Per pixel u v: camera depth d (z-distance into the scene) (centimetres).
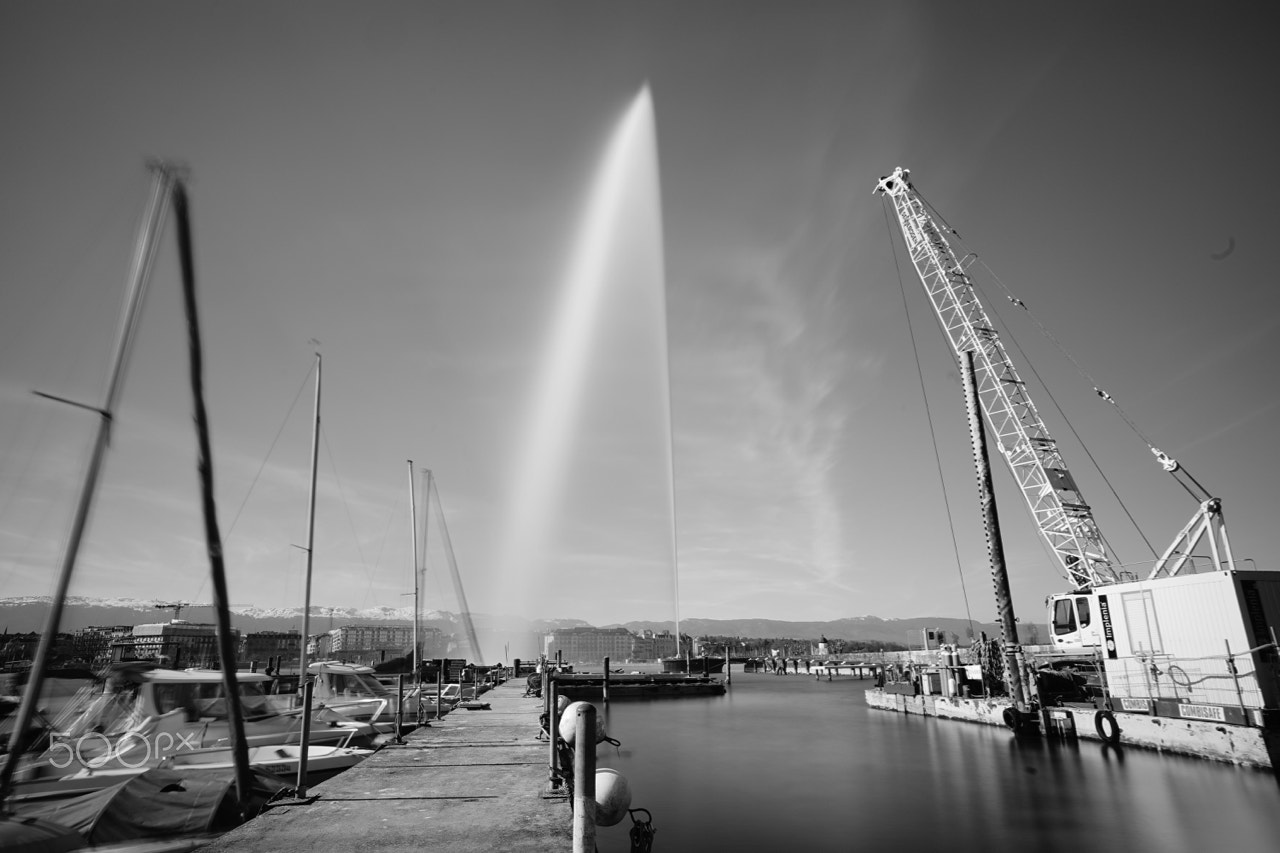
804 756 2578
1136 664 2483
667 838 1516
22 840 926
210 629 5262
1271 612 2198
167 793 1109
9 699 1678
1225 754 2045
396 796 1080
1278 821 1501
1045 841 1418
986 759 2319
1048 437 5075
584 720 624
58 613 1165
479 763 1395
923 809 1709
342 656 6297
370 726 2039
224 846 801
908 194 5897
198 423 1317
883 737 2973
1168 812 1586
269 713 1827
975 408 3312
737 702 5512
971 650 3772
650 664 15862
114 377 1245
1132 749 2328
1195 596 2306
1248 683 2086
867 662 11331
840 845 1443
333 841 820
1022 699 2820
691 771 2339
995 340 5359
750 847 1440
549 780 1185
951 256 5653
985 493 3209
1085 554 4834
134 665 1689
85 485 1198
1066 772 2050
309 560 3216
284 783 1296
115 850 977
